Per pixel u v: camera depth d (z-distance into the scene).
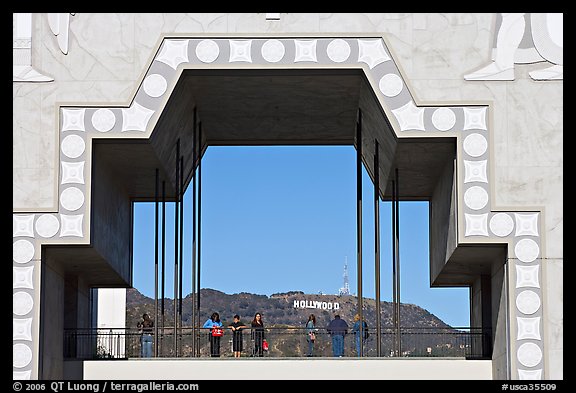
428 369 29.97
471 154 28.33
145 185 34.53
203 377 29.78
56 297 30.31
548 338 27.66
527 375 27.56
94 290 41.22
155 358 30.08
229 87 30.55
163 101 28.55
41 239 28.19
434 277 34.97
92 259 30.72
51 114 28.55
